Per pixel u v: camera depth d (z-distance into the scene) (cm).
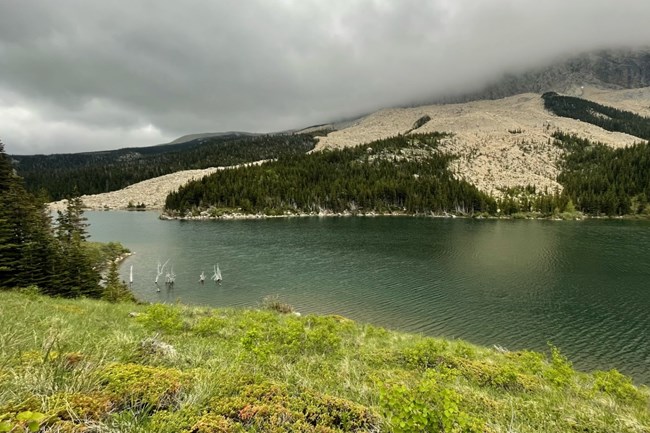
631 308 3578
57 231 4953
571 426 682
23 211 3166
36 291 2230
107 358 502
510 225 10850
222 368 584
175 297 4078
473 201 14362
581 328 3098
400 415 418
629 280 4575
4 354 454
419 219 12975
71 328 750
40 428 300
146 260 6025
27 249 2997
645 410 986
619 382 1187
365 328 2284
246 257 6228
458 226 10625
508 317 3366
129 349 590
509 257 6053
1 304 1103
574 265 5403
